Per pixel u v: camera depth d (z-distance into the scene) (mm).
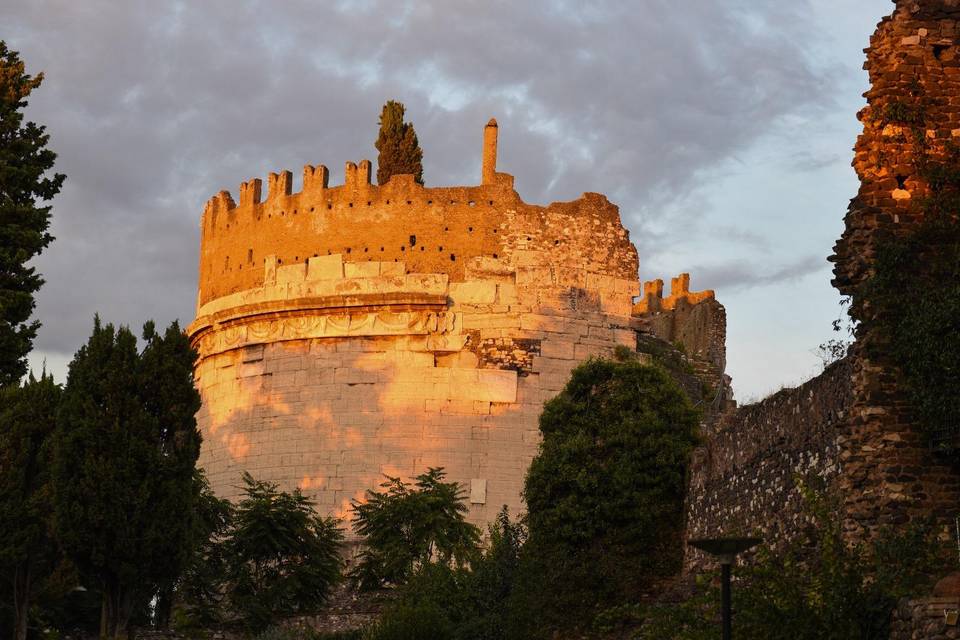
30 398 56500
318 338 81812
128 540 52656
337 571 66438
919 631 30531
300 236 84312
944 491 35094
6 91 59812
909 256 36250
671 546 50781
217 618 63219
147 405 54656
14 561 54281
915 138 37000
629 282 83938
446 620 51094
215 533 69188
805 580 35844
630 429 53344
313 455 80375
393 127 88562
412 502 68688
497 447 79312
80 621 60219
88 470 52844
